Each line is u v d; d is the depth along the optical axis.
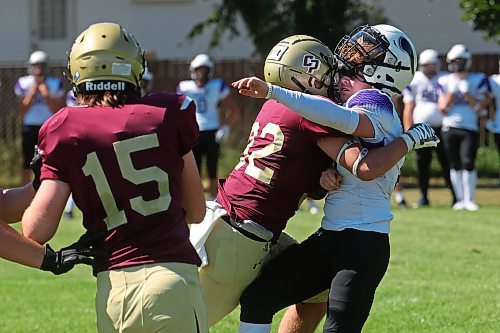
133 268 9.18
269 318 11.41
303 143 11.22
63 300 19.62
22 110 34.31
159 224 9.32
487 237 27.31
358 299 10.91
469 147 34.38
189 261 9.38
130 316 9.11
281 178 11.30
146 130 9.38
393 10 57.31
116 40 9.60
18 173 46.69
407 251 24.84
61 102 34.56
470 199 34.69
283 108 11.41
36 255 9.10
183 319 9.11
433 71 35.31
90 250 9.29
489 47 57.03
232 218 11.38
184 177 9.73
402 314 17.39
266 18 44.25
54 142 9.31
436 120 35.41
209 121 34.28
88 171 9.27
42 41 61.31
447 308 17.86
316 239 11.50
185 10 59.53
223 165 45.97
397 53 11.24
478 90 34.53
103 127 9.33
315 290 11.53
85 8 60.69
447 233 28.11
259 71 47.62
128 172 9.27
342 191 11.23
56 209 9.29
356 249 11.02
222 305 11.61
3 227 9.07
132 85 9.70
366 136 10.77
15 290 20.77
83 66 9.55
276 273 11.45
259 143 11.52
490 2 39.84
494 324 16.53
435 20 57.19
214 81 34.44
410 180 46.75
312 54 11.53
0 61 61.41
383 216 11.21
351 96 11.30
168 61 49.34
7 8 61.00
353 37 11.47
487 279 20.98
